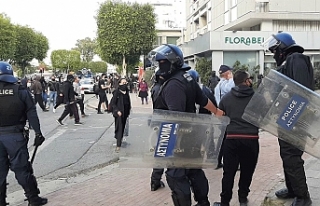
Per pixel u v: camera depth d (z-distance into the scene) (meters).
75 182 6.54
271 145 8.94
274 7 31.23
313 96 3.69
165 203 5.16
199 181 4.10
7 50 53.81
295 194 4.22
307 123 3.74
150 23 45.72
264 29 31.72
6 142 4.70
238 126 4.50
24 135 4.86
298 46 4.19
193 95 3.93
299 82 3.91
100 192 5.77
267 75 3.81
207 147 3.78
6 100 4.64
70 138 11.02
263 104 3.84
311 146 3.81
